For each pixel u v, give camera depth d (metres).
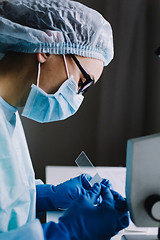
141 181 0.64
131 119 2.50
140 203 0.65
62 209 1.05
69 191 1.06
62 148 2.54
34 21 0.92
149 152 0.63
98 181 1.01
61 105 0.99
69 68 0.96
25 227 0.69
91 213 0.73
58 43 0.92
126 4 2.35
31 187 0.98
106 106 2.51
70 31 0.92
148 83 2.41
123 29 2.38
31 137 2.46
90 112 2.54
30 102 0.96
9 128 0.96
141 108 2.47
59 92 0.96
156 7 2.30
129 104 2.49
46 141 2.50
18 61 0.95
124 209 0.76
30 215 0.94
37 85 0.94
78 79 0.98
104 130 2.55
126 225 0.76
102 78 2.47
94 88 2.50
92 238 0.71
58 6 0.93
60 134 2.52
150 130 2.44
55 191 1.07
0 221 0.78
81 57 0.96
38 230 0.68
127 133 2.53
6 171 0.82
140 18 2.35
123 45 2.40
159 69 2.30
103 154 2.57
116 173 1.38
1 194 0.78
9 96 0.96
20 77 0.95
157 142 0.63
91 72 0.99
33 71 0.94
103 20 0.98
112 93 2.49
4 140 0.84
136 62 2.42
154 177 0.64
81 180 1.11
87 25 0.93
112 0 2.35
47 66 0.94
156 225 0.66
